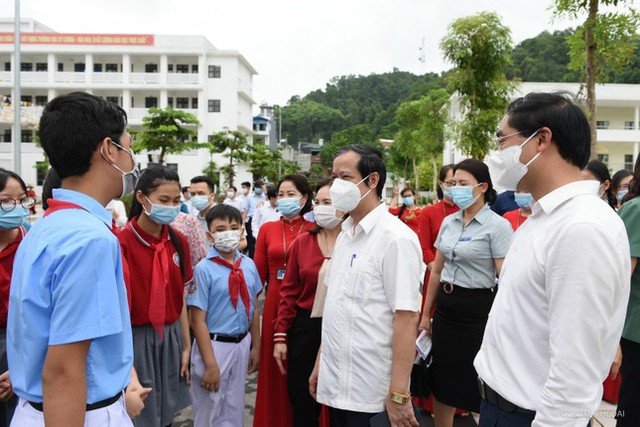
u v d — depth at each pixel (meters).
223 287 2.96
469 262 3.01
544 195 1.62
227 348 2.99
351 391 2.15
